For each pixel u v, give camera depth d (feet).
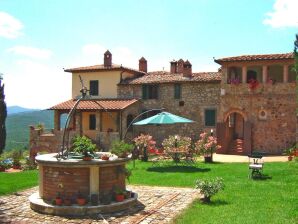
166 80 103.76
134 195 41.37
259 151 88.53
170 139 73.31
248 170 61.16
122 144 43.27
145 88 107.04
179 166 68.49
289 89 86.28
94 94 113.60
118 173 40.40
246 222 32.04
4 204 40.73
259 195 42.57
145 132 105.60
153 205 39.73
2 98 94.48
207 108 99.09
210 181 41.06
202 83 99.91
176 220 33.78
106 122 107.76
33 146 107.76
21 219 34.91
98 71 112.88
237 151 90.12
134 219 34.58
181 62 115.14
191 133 100.48
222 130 90.84
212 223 32.19
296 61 68.44
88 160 38.60
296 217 33.17
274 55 88.58
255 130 89.04
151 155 86.17
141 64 123.95
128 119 104.73
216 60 91.15
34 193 44.01
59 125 107.76
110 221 34.04
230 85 91.35
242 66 90.48
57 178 38.47
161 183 52.44
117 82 110.63
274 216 33.76
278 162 70.44
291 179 52.01
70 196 38.04
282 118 86.84
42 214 36.65
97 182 38.19
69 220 34.50
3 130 94.07
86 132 105.70
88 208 36.37
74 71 115.24
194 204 39.55
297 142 83.61
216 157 82.89
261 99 88.53
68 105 107.96
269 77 96.94
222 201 40.42
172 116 70.79
